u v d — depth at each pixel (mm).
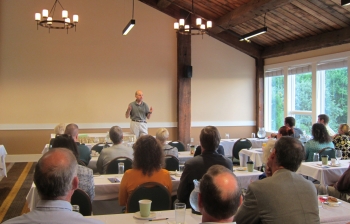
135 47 8539
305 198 1879
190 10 8141
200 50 8945
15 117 7957
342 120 6785
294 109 8211
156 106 8711
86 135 6387
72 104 8211
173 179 3496
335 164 4273
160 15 8664
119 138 4168
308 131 7746
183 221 2105
